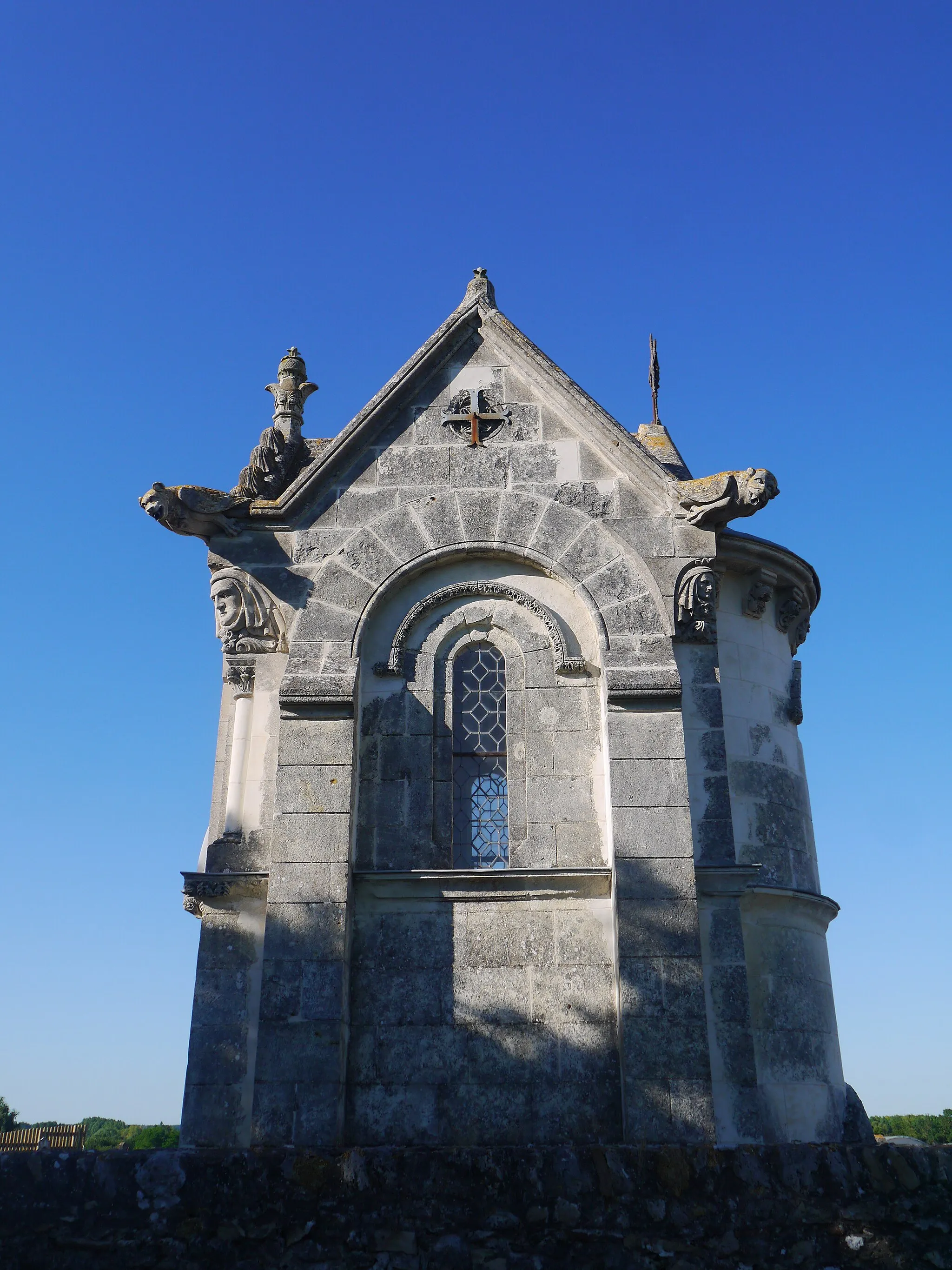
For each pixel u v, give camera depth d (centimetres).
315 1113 1205
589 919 1312
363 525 1486
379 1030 1274
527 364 1552
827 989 1530
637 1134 1188
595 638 1431
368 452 1526
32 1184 982
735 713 1548
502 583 1468
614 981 1280
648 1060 1216
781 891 1442
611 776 1337
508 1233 997
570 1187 1011
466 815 1399
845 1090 1504
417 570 1465
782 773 1583
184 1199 998
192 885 1333
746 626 1612
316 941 1277
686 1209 1003
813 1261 988
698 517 1451
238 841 1366
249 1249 987
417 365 1548
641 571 1442
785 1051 1387
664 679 1376
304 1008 1248
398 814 1374
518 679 1434
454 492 1495
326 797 1341
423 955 1303
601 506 1479
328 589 1454
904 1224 998
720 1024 1256
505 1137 1225
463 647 1462
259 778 1400
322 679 1394
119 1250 973
